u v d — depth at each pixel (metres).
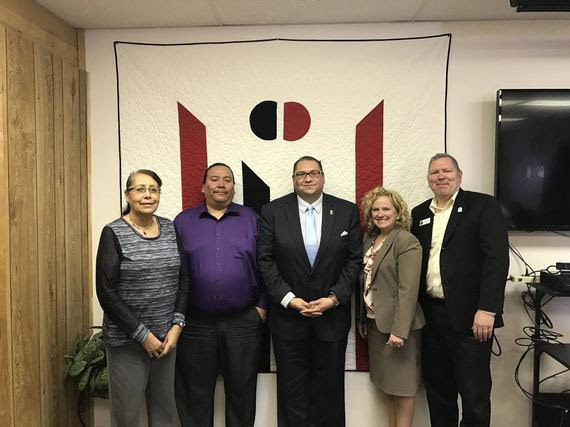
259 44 2.36
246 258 2.08
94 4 2.08
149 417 1.97
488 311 1.84
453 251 1.95
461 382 1.96
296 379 2.13
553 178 2.21
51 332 2.07
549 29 2.32
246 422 2.15
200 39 2.38
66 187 2.21
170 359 1.90
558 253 2.34
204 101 2.38
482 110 2.34
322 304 1.98
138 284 1.74
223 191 2.11
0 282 1.73
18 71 1.84
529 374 2.38
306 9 2.17
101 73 2.40
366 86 2.35
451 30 2.34
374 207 2.04
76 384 2.22
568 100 2.20
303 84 2.36
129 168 2.41
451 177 1.96
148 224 1.84
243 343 2.11
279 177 2.39
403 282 1.94
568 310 2.35
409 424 2.11
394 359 2.04
